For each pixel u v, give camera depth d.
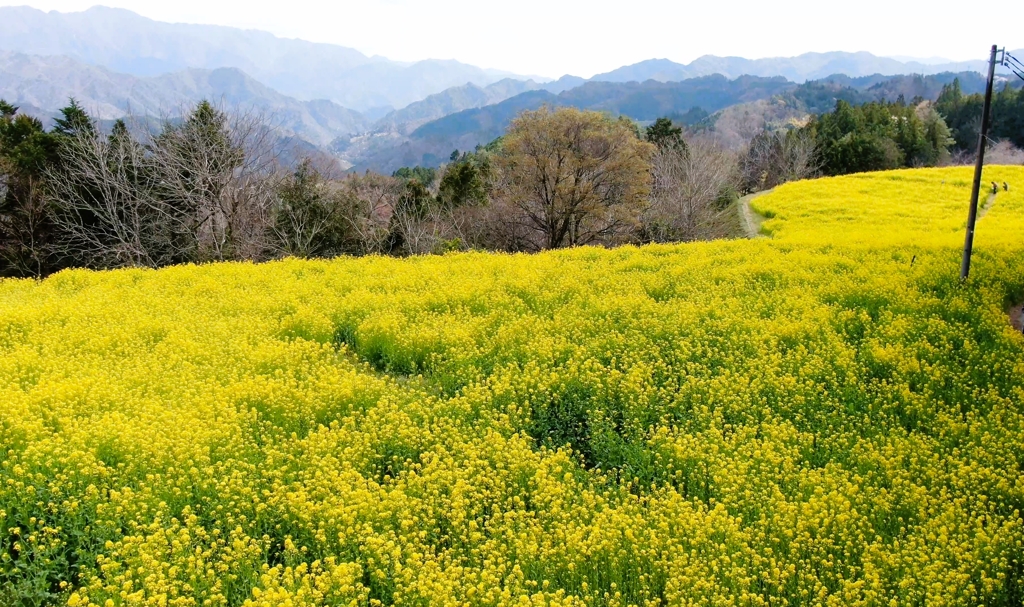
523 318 15.07
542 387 11.27
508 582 6.86
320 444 9.27
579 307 16.25
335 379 11.44
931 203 38.12
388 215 48.62
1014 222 31.73
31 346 12.92
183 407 10.28
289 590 6.52
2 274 35.75
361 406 10.86
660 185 48.41
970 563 6.84
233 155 37.00
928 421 10.22
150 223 37.47
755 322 14.41
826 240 26.30
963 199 38.75
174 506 7.88
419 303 16.39
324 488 8.12
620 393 11.19
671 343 13.70
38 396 10.04
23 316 14.70
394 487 8.53
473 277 19.58
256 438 9.85
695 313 15.29
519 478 8.82
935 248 23.12
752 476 8.62
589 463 9.93
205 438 9.10
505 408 11.04
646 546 7.25
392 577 6.89
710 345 13.76
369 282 19.08
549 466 9.17
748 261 21.67
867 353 12.66
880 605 6.40
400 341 13.48
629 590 6.91
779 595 6.65
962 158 88.56
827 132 82.25
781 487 8.63
